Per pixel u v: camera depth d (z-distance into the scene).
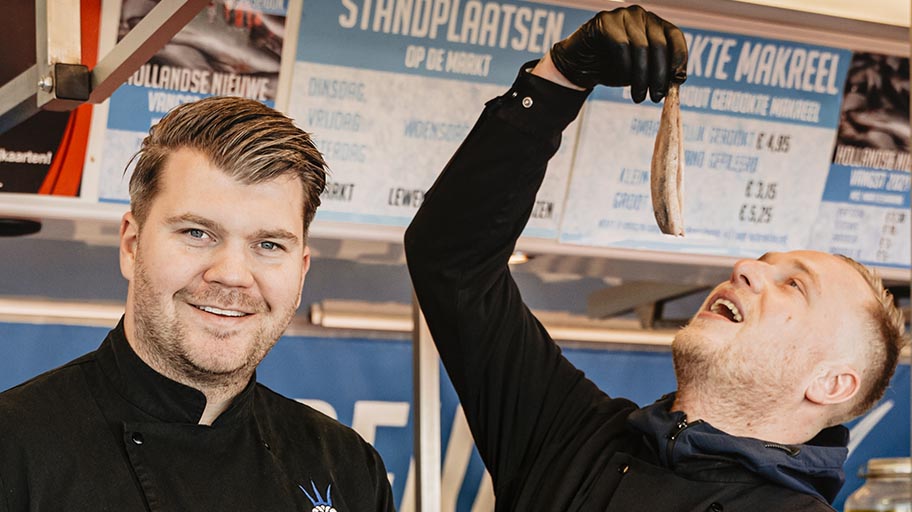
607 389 3.46
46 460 1.56
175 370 1.64
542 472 2.14
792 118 2.92
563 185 2.82
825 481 2.09
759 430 2.12
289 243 1.61
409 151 2.68
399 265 3.34
